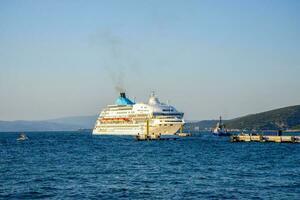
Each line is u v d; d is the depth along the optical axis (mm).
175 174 112938
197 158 162875
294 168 126000
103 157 170000
